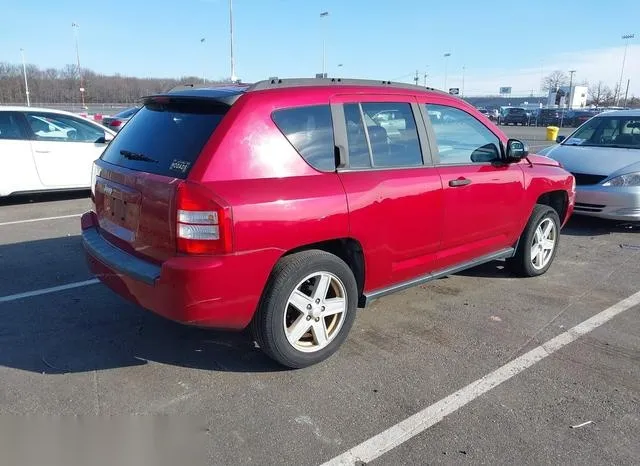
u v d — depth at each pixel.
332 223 3.51
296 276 3.40
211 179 3.12
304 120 3.55
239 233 3.11
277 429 3.00
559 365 3.77
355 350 3.95
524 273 5.56
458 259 4.65
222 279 3.10
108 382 3.44
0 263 5.78
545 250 5.68
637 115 8.67
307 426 3.03
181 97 3.55
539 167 5.41
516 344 4.09
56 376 3.50
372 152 3.90
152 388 3.38
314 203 3.41
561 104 63.31
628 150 8.06
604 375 3.64
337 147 3.68
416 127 4.24
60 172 9.35
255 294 3.28
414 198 4.03
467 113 4.72
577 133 9.18
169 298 3.12
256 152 3.30
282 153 3.40
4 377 3.47
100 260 3.68
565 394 3.40
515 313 4.68
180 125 3.51
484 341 4.13
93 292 4.96
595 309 4.80
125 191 3.52
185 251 3.08
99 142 9.80
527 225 5.35
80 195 10.08
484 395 3.37
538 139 28.23
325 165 3.61
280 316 3.39
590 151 8.18
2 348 3.87
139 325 4.28
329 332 3.74
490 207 4.75
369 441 2.91
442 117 4.49
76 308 4.60
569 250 6.78
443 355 3.89
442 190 4.25
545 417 3.15
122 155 3.81
